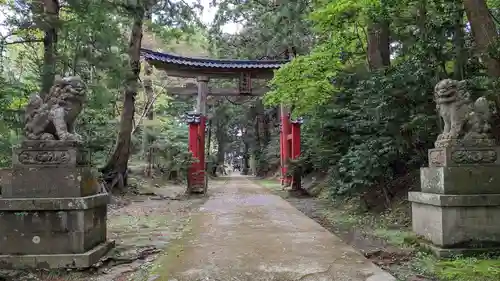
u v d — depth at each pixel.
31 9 10.79
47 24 10.64
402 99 8.73
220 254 6.04
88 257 5.29
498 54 6.67
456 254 5.67
